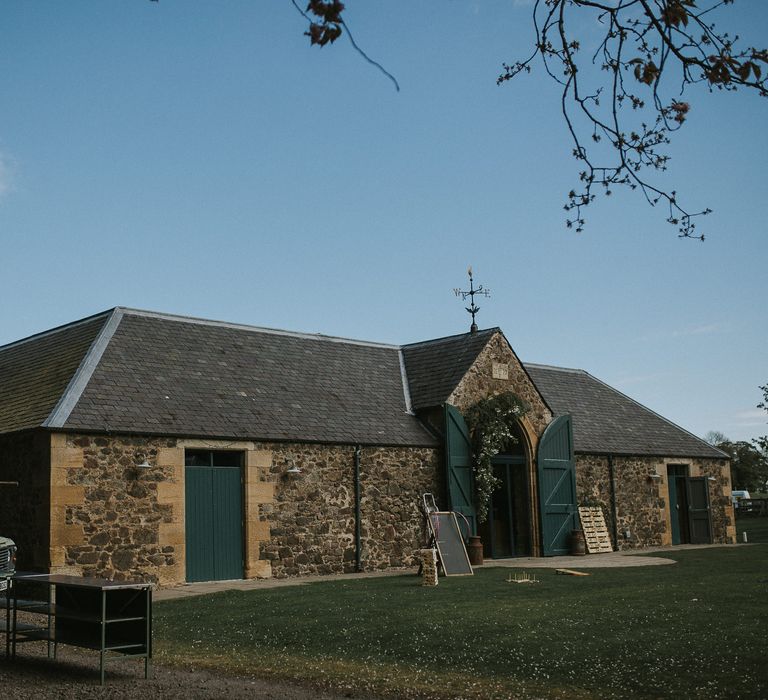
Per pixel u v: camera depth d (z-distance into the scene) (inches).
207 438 646.5
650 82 208.2
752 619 391.9
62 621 359.6
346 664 336.8
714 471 1091.3
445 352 884.6
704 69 198.4
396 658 345.4
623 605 445.1
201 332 770.8
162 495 619.8
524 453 863.7
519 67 223.0
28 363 745.0
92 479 588.4
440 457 804.0
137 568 600.7
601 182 216.7
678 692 272.8
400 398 845.2
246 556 661.3
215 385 709.9
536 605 455.2
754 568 647.1
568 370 1114.1
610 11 204.7
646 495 993.5
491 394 850.8
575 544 861.8
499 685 293.6
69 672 327.6
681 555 818.2
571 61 211.2
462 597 501.7
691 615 405.7
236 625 433.7
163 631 425.7
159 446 623.5
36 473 586.9
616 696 272.8
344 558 718.5
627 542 954.1
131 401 635.5
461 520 784.3
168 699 276.7
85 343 693.3
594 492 934.4
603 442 965.2
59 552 566.3
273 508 681.0
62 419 583.2
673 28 197.0
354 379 837.8
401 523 762.2
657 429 1074.1
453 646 358.6
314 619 437.7
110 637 336.2
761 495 2181.3
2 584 526.9
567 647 343.9
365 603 486.9
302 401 754.2
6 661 351.9
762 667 297.7
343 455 732.0
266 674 321.7
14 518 604.1
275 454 688.4
